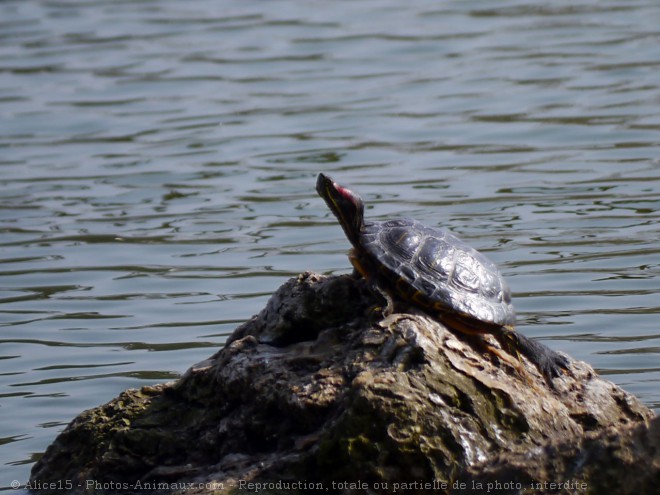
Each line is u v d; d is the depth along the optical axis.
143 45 63.06
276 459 18.55
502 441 18.33
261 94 54.41
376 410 17.91
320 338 20.34
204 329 30.62
